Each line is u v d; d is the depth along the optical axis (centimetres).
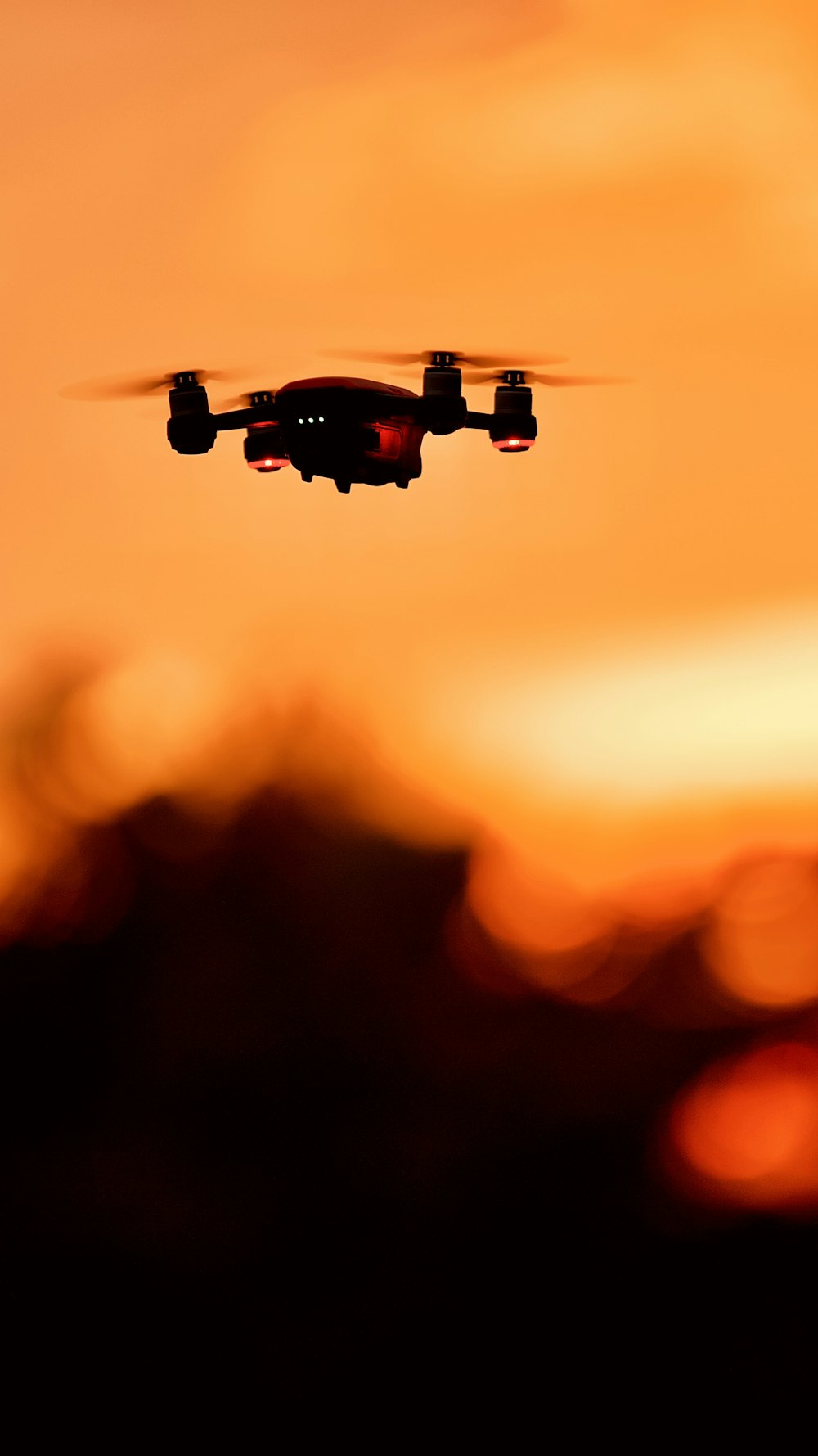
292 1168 1382
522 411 698
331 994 1478
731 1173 1365
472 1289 1278
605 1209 1346
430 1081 1443
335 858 1550
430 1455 1162
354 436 638
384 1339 1228
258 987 1482
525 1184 1371
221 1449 1180
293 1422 1163
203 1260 1288
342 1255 1312
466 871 1560
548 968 1533
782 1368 1182
